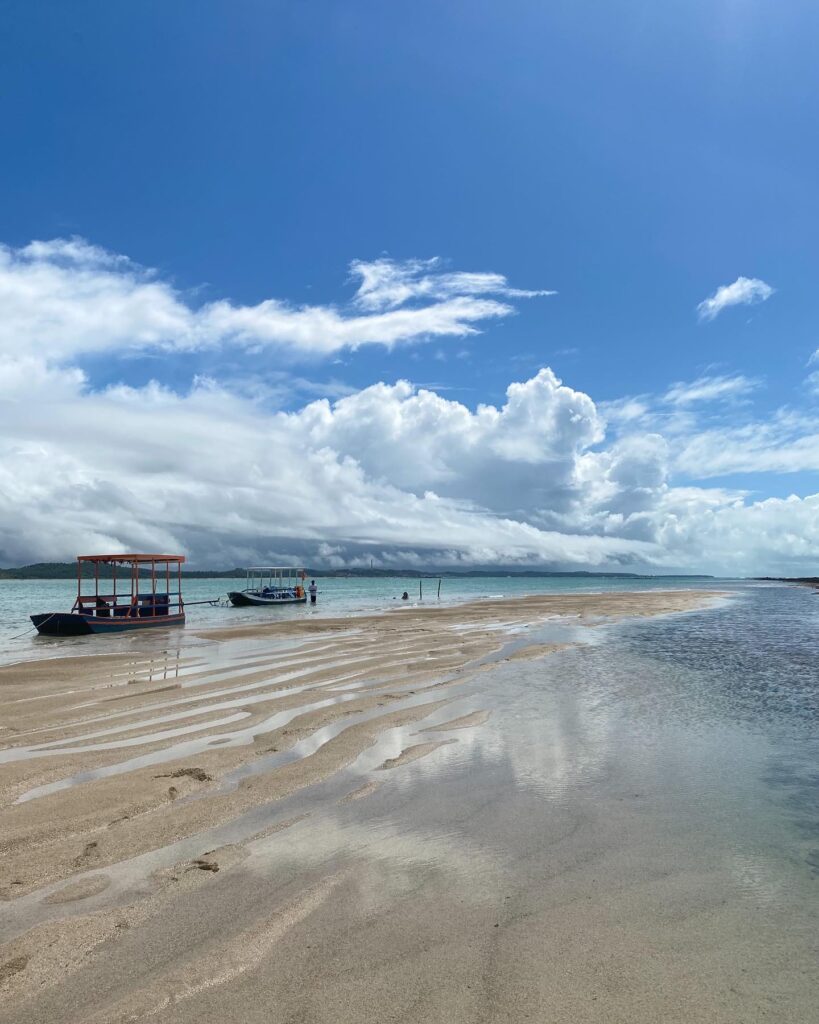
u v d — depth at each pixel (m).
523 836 6.88
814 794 8.20
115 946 4.78
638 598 70.44
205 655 21.97
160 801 7.96
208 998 4.16
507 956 4.64
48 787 8.58
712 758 9.74
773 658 20.48
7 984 4.33
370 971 4.45
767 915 5.26
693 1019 3.96
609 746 10.38
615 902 5.46
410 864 6.20
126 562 38.12
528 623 34.28
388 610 49.81
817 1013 4.02
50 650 25.23
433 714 12.54
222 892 5.62
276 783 8.59
